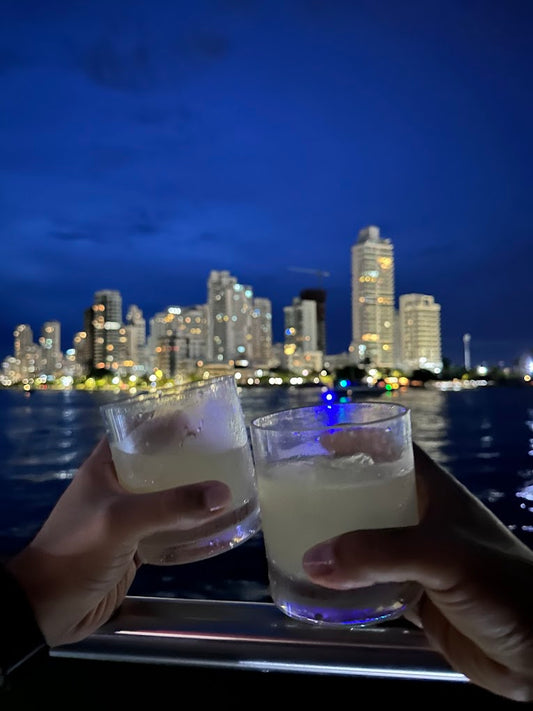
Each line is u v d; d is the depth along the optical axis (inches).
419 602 12.4
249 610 13.5
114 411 11.5
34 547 11.7
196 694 14.1
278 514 10.3
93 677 14.1
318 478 9.9
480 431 528.4
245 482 12.3
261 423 11.2
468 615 9.7
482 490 259.9
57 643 12.2
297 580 10.0
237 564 127.8
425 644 12.3
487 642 10.0
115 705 13.9
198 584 118.4
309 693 13.9
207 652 13.3
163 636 13.3
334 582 9.1
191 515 9.9
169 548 11.5
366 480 9.8
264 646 13.1
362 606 9.8
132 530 10.4
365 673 12.7
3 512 224.8
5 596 11.0
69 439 500.4
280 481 10.2
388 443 10.2
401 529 9.4
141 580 122.6
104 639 13.5
